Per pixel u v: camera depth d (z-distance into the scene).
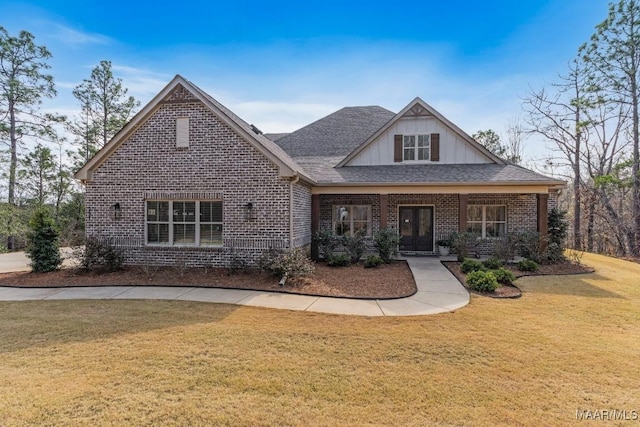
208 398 3.66
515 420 3.32
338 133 18.94
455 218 14.94
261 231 10.80
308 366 4.44
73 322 6.21
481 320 6.42
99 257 10.81
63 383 3.95
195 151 11.07
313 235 13.17
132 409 3.45
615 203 24.23
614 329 5.98
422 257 14.02
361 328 5.96
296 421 3.28
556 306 7.37
